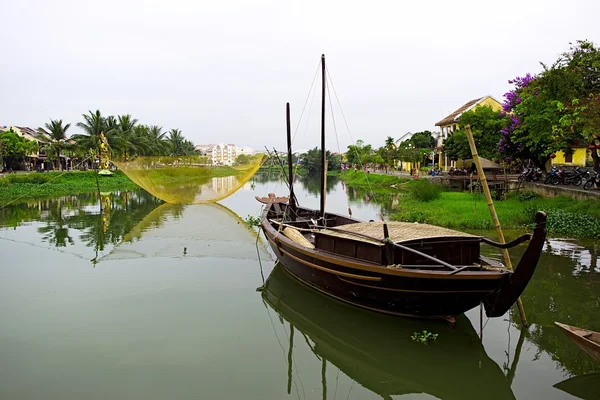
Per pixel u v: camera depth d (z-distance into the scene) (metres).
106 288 9.34
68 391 5.46
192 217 18.25
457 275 6.01
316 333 7.33
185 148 73.06
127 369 6.00
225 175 20.05
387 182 39.66
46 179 36.53
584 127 14.41
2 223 17.69
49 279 9.95
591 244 11.92
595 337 5.34
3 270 10.66
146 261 11.56
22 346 6.64
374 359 6.54
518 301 6.98
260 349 6.65
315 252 8.05
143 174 18.58
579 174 20.81
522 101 18.22
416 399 5.51
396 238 7.10
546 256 10.70
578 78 15.31
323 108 11.89
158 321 7.61
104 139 40.31
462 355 6.33
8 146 44.34
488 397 5.54
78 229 16.27
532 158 24.08
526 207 16.64
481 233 13.97
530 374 5.73
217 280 9.95
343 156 76.00
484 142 29.80
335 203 26.75
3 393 5.40
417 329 7.10
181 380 5.74
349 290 7.58
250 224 16.98
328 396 5.54
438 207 19.52
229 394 5.45
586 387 5.41
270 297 8.88
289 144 13.52
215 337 7.02
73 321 7.56
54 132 45.09
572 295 8.14
